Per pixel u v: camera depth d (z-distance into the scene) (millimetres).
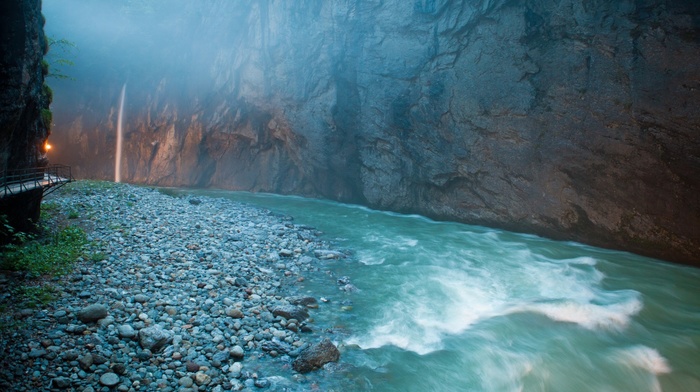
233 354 6711
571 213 14133
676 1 11680
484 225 16828
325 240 14570
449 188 17828
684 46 11578
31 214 10961
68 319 6898
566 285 10461
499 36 15273
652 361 7238
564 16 13828
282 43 22172
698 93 11344
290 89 22391
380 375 6625
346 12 19422
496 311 9094
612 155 13000
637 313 8953
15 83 9320
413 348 7520
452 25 16312
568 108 13836
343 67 20297
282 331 7648
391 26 18281
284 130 24109
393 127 18828
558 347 7645
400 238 14977
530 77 14641
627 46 12586
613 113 12906
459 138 16672
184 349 6668
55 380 5461
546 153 14461
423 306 9195
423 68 17469
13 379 5398
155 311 7676
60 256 9523
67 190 18531
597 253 13094
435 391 6336
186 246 11750
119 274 9109
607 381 6754
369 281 10625
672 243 12133
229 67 25719
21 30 9383
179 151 29234
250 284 9695
